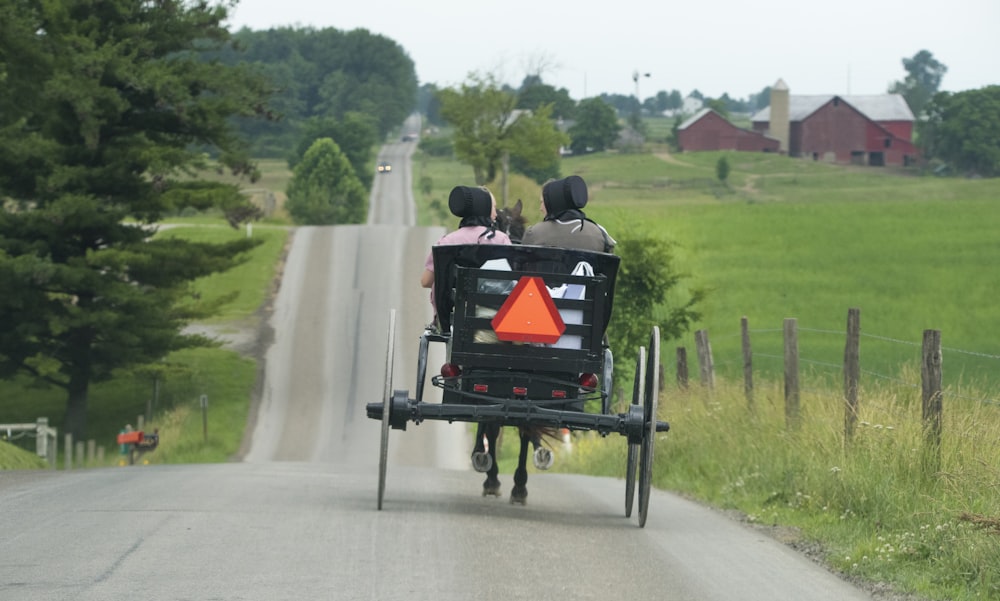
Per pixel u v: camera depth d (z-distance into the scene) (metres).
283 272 157.62
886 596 20.03
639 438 25.39
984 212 199.50
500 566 19.84
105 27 102.75
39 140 98.56
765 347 111.56
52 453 85.31
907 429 28.86
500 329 24.28
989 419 28.50
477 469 26.98
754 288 146.62
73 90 93.06
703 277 153.38
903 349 103.88
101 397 117.00
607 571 20.16
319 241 173.25
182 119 100.31
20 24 95.31
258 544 20.73
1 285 95.19
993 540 21.23
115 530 21.94
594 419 25.09
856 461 29.30
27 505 25.64
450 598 17.31
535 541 22.61
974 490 25.14
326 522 23.41
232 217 106.50
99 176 99.06
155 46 103.69
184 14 104.81
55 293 107.75
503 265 24.70
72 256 102.50
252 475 35.88
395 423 25.58
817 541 25.36
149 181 103.88
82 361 104.12
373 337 131.50
